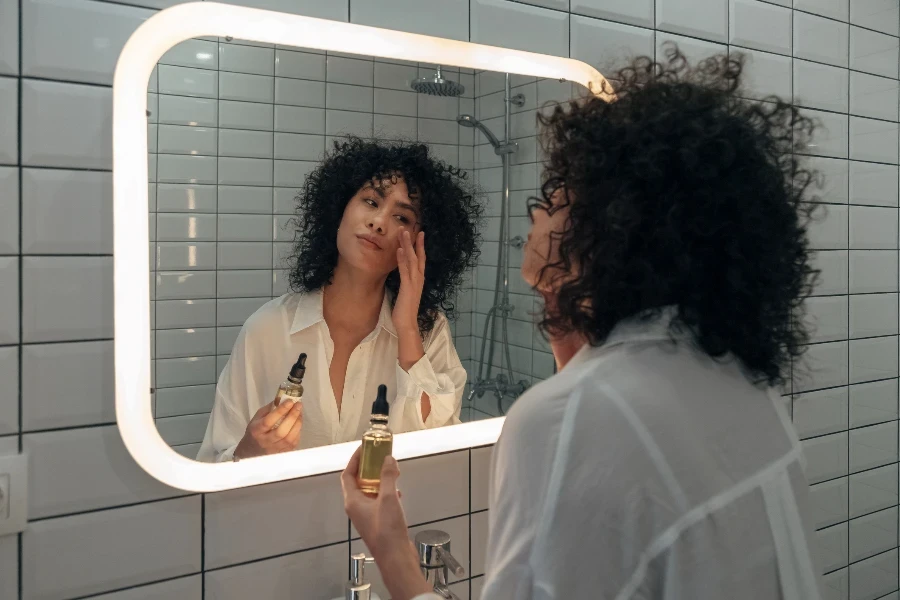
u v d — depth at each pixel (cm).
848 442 151
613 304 59
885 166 154
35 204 80
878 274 154
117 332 85
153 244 87
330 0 95
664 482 52
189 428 90
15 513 80
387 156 101
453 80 105
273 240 94
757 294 58
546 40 111
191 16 87
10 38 79
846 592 153
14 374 80
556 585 51
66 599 84
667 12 123
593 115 62
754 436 59
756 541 55
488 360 111
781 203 59
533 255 70
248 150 92
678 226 55
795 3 138
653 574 52
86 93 82
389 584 65
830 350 146
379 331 102
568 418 55
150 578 88
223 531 92
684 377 57
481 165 108
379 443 77
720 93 62
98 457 85
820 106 142
